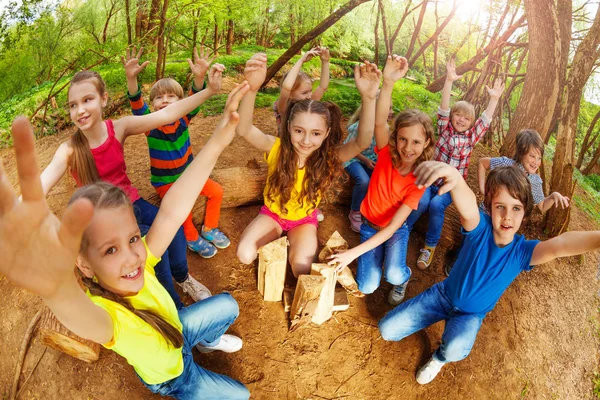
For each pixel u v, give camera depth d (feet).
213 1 18.79
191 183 4.92
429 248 10.32
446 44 32.68
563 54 15.90
